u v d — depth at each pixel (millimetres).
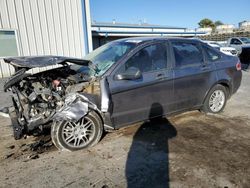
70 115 3225
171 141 3711
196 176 2803
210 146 3533
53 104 3387
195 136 3879
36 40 10188
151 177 2801
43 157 3287
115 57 3730
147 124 4383
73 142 3463
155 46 3916
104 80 3344
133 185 2662
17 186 2672
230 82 4887
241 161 3119
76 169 2994
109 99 3354
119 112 3566
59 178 2812
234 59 5020
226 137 3842
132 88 3576
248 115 4895
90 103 3383
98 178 2803
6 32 9516
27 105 3338
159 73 3834
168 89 3965
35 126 3295
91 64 3613
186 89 4215
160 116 4086
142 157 3250
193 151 3387
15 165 3102
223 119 4645
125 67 3555
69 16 10773
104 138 3834
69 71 3873
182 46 4254
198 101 4527
